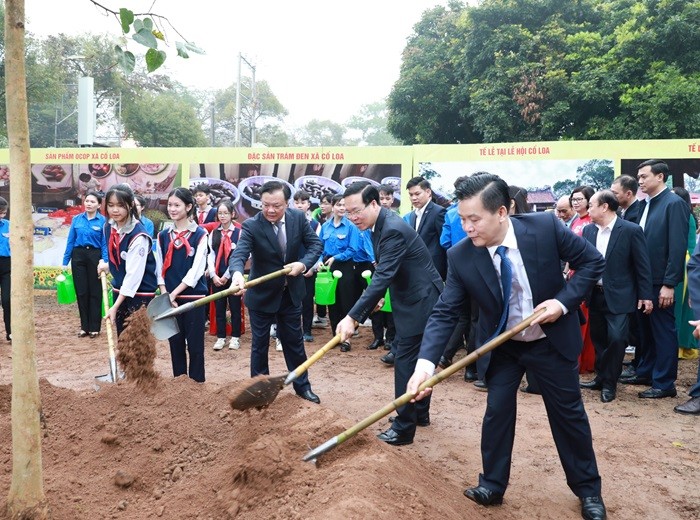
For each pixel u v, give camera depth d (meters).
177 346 5.26
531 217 3.41
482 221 3.15
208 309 9.09
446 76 19.62
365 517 2.59
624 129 15.12
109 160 10.79
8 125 2.53
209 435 3.89
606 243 5.90
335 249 8.12
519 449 4.59
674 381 6.16
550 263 3.32
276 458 3.19
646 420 5.32
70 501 3.23
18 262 2.61
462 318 6.61
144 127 33.47
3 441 3.84
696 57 15.16
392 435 4.62
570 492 3.86
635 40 15.46
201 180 10.31
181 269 5.18
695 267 4.54
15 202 2.57
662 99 14.18
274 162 10.03
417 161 9.26
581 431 3.46
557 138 16.69
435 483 3.52
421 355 3.43
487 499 3.54
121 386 4.53
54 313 10.83
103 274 5.62
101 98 31.61
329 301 8.00
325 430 3.62
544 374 3.45
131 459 3.73
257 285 5.20
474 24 17.84
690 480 4.06
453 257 3.50
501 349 3.58
